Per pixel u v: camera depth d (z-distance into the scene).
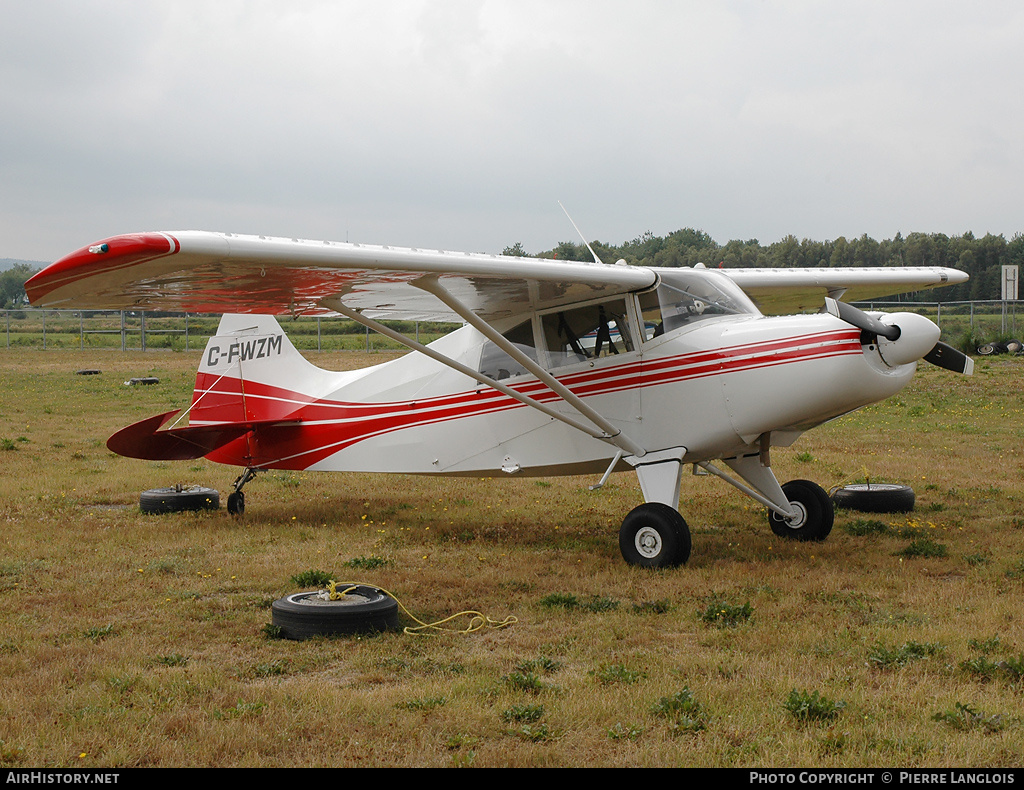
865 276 9.71
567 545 7.82
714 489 10.91
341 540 8.01
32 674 4.44
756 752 3.47
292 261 5.28
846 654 4.63
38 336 53.16
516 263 6.44
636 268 7.32
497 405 8.20
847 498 9.34
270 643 5.04
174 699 4.05
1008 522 8.48
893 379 6.63
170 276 5.48
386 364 9.20
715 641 4.95
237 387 9.89
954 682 4.19
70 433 16.23
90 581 6.42
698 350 7.08
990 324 39.69
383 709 3.91
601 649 4.88
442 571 6.79
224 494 10.77
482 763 3.41
